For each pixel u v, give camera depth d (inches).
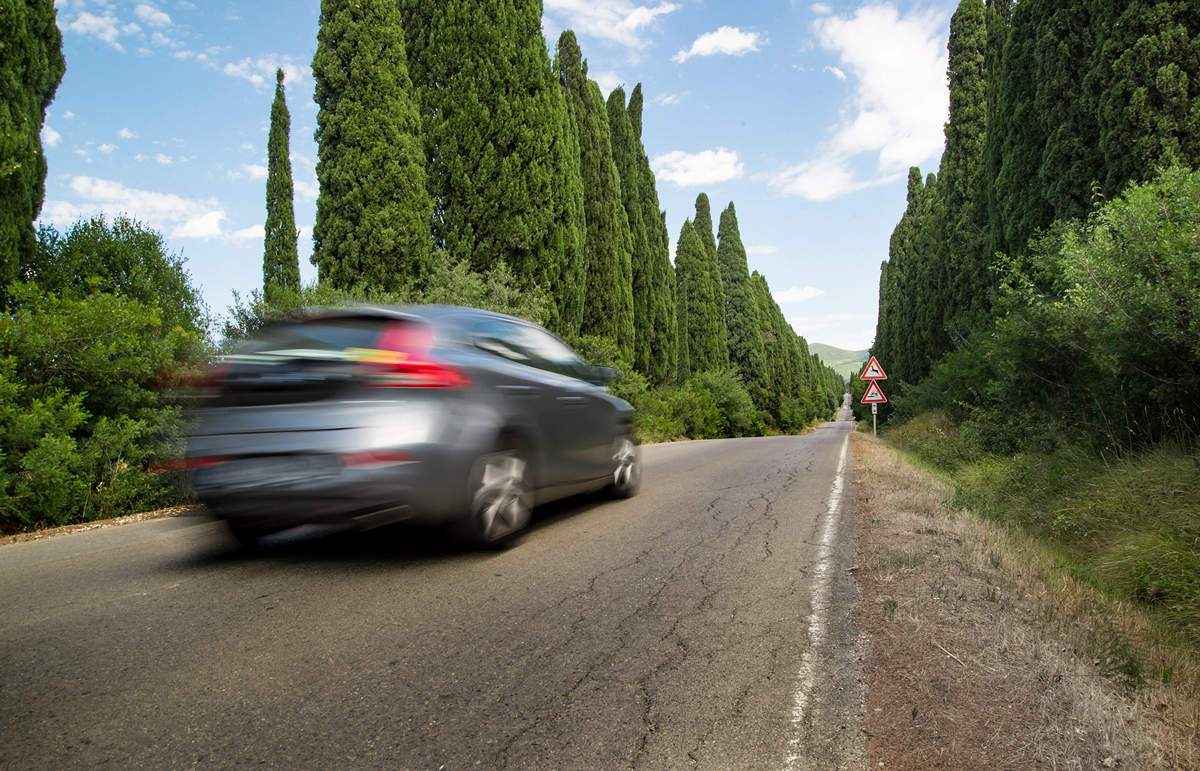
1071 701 102.6
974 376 581.0
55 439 244.1
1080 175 426.6
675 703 103.4
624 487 279.9
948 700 103.4
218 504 176.4
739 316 2012.8
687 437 1156.5
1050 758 87.4
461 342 189.9
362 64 522.9
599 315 881.5
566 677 112.3
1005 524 262.8
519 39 649.0
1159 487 233.8
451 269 561.3
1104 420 318.0
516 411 198.5
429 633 131.3
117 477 266.2
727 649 124.2
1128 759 86.8
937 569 172.7
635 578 168.6
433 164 620.4
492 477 190.2
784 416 2343.8
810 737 93.6
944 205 927.7
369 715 99.4
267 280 853.8
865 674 113.3
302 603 148.5
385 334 175.9
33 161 293.7
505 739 93.0
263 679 111.3
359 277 524.4
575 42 900.6
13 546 211.0
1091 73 409.7
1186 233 239.1
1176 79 361.1
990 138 641.6
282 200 859.4
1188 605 168.6
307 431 166.7
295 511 167.3
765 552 195.2
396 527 220.5
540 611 144.0
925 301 1029.2
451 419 174.1
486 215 623.8
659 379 1190.9
